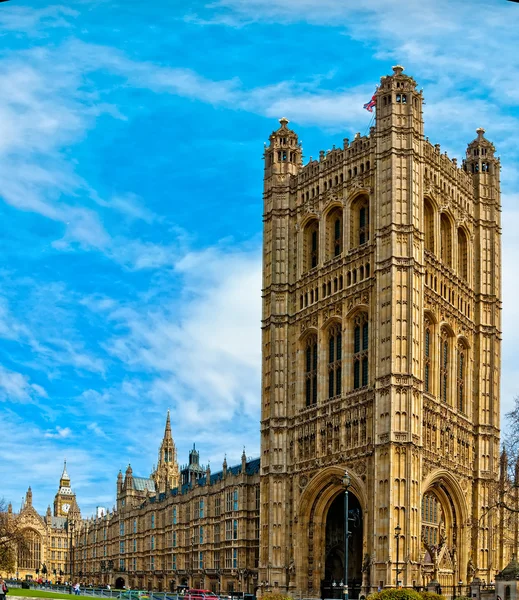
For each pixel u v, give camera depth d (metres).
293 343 111.62
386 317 97.44
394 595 65.62
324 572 102.94
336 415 102.25
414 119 104.00
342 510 106.00
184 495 162.00
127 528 189.62
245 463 139.75
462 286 110.62
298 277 112.94
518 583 74.56
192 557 153.25
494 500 97.25
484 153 118.00
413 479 93.38
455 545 101.81
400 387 95.00
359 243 106.50
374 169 104.38
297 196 116.12
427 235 106.75
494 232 115.75
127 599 102.88
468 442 106.69
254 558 134.50
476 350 111.12
